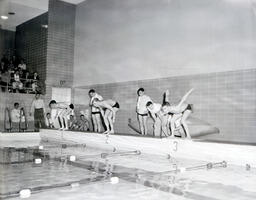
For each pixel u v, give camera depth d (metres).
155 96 6.93
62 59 9.84
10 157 5.36
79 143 7.95
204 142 5.23
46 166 4.49
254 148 4.55
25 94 9.55
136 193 3.02
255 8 5.20
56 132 8.83
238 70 5.39
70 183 3.37
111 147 6.99
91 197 2.84
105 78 8.48
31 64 10.20
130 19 7.77
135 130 7.35
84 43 9.48
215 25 5.80
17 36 9.95
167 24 6.75
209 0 5.93
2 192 2.77
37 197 2.76
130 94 7.59
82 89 9.43
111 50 8.34
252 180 3.71
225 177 3.86
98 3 8.93
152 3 7.16
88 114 9.05
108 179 3.64
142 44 7.37
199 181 3.61
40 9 9.60
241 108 5.30
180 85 6.39
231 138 5.43
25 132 9.08
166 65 6.72
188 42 6.28
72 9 9.92
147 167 4.54
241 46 5.37
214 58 5.79
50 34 9.66
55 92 9.70
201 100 5.95
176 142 5.64
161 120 6.66
